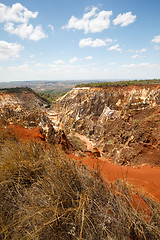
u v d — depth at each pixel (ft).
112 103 156.04
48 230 4.23
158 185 13.58
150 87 132.87
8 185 6.35
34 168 7.45
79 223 4.38
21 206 5.14
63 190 5.65
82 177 7.49
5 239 3.90
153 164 23.94
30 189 6.17
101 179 8.82
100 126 140.05
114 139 60.44
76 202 5.46
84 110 167.63
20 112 146.41
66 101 206.69
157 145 25.91
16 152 9.29
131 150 31.07
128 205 6.48
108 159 40.57
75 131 154.20
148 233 4.86
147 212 6.70
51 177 6.56
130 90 146.82
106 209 5.41
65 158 8.95
